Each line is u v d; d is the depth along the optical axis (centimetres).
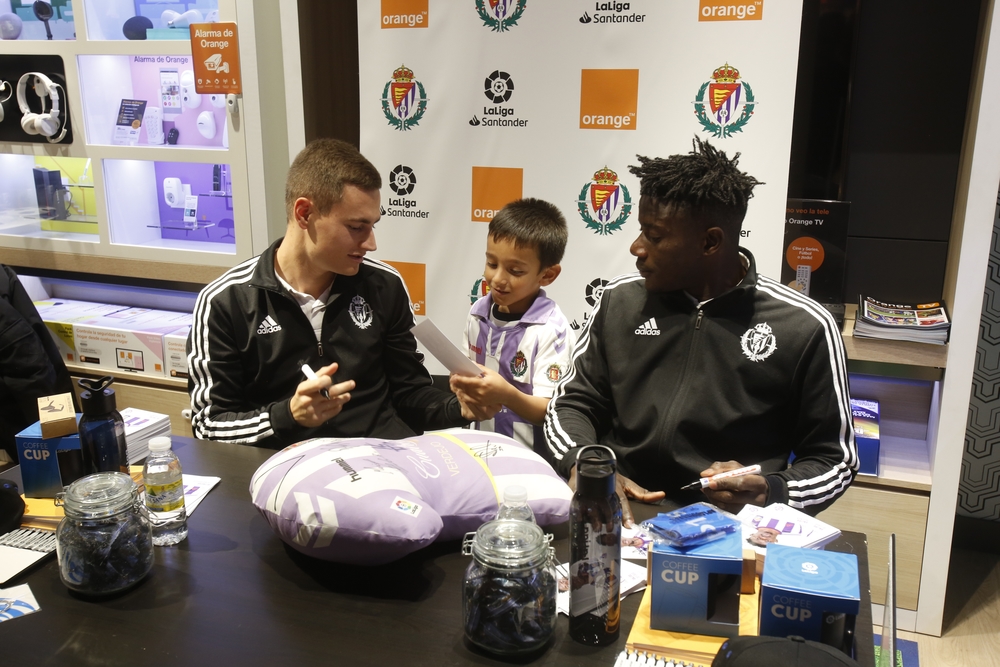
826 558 94
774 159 215
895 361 218
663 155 225
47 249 302
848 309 252
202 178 288
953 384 214
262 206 269
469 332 202
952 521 224
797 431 154
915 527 230
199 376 179
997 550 282
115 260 293
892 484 229
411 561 115
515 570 91
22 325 242
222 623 100
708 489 134
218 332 179
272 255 182
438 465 121
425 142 248
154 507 118
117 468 127
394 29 243
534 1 227
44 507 129
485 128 241
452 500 116
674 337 155
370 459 116
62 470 130
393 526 105
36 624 99
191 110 281
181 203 295
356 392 186
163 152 274
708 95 217
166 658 93
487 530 94
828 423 147
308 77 256
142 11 279
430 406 186
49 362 249
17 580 110
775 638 79
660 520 100
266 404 183
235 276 183
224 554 117
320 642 96
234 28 254
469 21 235
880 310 230
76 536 103
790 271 236
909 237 247
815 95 237
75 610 102
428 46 241
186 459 151
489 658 93
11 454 250
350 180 167
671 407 153
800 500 138
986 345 267
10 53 283
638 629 97
